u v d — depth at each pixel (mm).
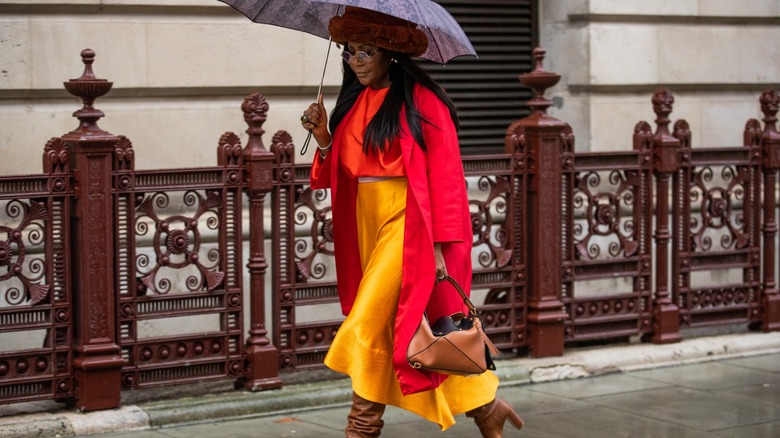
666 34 9414
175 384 6172
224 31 7598
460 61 9141
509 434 5926
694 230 9422
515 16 9352
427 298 4641
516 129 7195
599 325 7578
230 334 6344
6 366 5727
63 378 5859
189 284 6215
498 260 7180
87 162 5770
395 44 4715
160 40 7395
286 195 6480
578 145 9266
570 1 9164
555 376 7141
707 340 7934
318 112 4961
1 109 7016
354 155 4840
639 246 7684
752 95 10000
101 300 5852
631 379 7223
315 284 6613
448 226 4668
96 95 5824
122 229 6090
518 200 7227
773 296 8273
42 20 7051
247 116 6324
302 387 6512
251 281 6398
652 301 7805
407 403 4801
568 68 9258
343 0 4434
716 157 8008
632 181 7629
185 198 6145
